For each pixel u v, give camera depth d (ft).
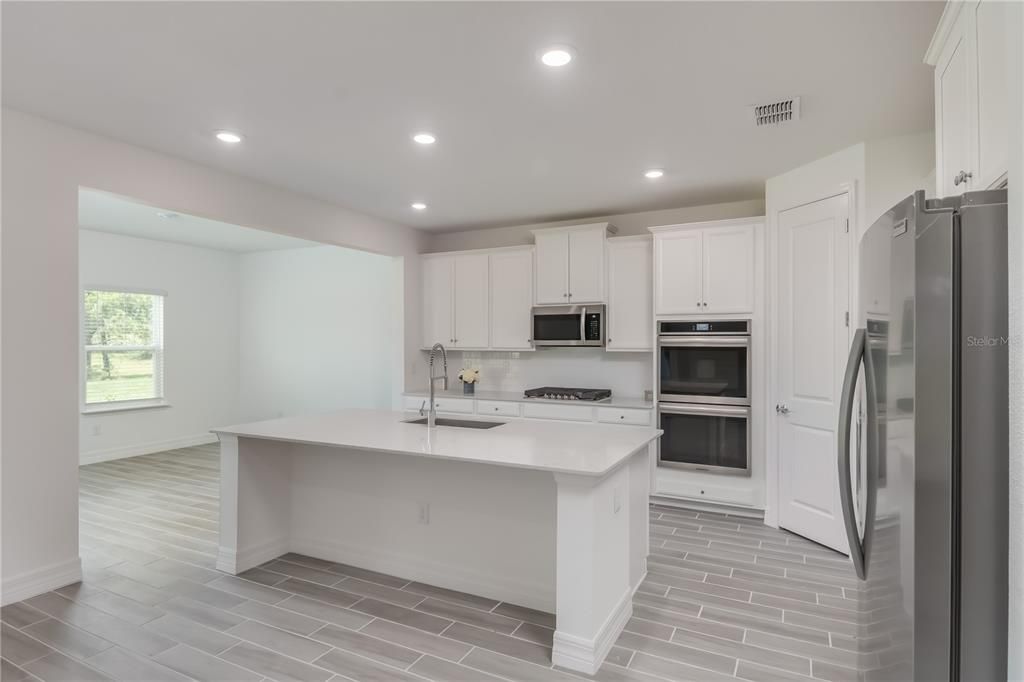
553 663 7.81
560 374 18.53
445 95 9.26
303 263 24.43
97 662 7.77
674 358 15.17
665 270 15.29
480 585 9.95
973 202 3.89
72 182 10.39
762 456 14.10
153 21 7.14
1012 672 3.61
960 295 3.92
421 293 19.95
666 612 9.25
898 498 4.36
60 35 7.43
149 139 11.10
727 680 7.41
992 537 3.85
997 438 3.84
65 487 10.20
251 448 11.12
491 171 13.19
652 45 7.73
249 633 8.58
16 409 9.59
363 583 10.41
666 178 13.73
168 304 23.09
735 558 11.59
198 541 12.54
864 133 10.85
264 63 8.22
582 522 7.71
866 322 5.48
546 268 17.38
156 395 22.84
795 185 12.94
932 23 7.17
